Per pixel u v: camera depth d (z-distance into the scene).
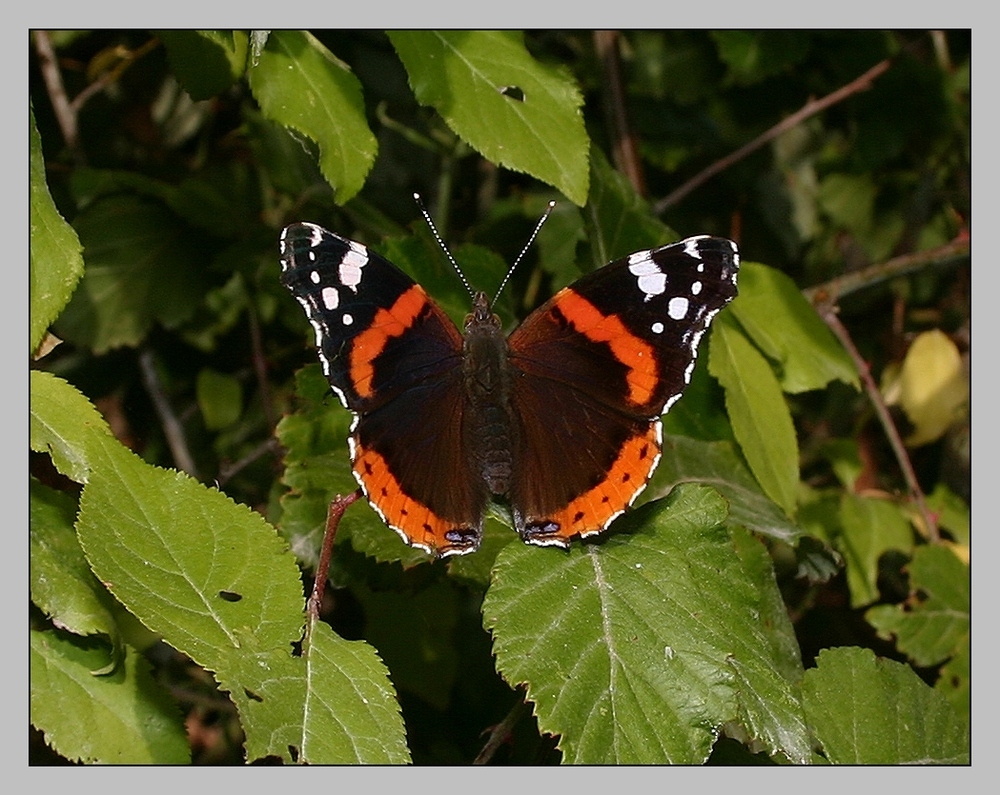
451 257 0.64
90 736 0.58
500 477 0.60
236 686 0.57
